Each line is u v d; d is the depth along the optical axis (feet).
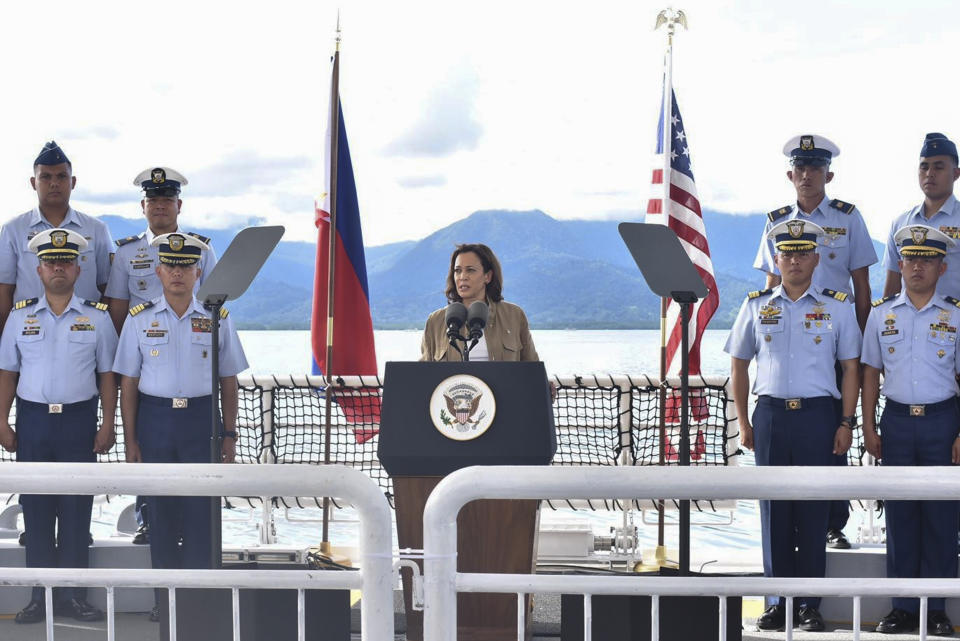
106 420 16.92
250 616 12.56
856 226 17.60
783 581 6.99
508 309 15.69
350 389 19.35
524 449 11.66
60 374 16.61
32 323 16.75
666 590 6.95
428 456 11.73
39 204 18.20
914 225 15.79
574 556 16.22
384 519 6.95
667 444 18.69
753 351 16.28
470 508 12.05
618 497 6.75
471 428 11.76
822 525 15.42
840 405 16.48
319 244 23.09
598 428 18.95
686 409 12.26
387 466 11.87
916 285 15.70
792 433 15.62
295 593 12.57
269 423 19.26
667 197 24.16
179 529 16.21
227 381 16.96
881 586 6.98
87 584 7.32
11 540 17.81
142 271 17.99
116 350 16.94
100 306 17.06
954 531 15.42
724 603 7.04
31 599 16.62
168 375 16.35
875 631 15.60
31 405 16.66
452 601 6.92
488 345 15.34
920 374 15.60
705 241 24.04
